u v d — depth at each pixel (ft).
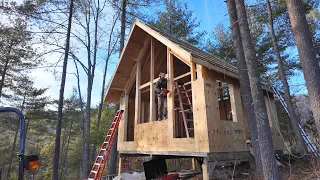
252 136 19.11
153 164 23.97
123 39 42.88
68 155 110.93
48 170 103.65
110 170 35.53
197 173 25.29
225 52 48.24
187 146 18.25
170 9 54.19
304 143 26.58
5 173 87.20
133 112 29.63
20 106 79.92
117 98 29.94
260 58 45.19
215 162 16.98
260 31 43.37
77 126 100.53
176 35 53.11
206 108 17.48
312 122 36.96
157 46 27.07
